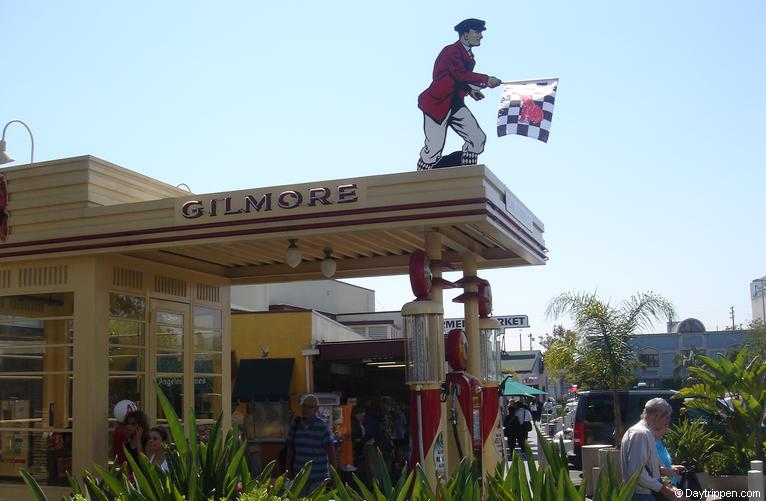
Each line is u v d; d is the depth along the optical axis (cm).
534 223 1205
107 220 1041
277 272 1338
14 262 1101
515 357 4531
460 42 1159
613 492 557
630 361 1945
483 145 1134
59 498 1034
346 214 941
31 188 1087
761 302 7056
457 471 624
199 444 673
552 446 656
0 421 1099
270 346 2084
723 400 1291
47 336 1080
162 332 1192
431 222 910
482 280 1239
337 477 599
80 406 1040
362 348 2009
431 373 952
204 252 1171
